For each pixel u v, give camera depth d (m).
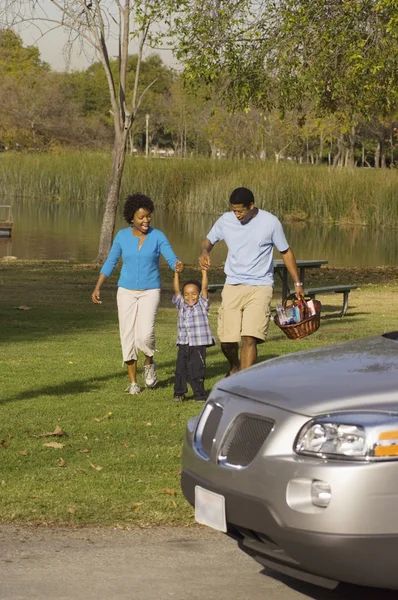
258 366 5.28
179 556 5.39
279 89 22.94
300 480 4.30
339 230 49.22
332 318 16.62
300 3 21.52
